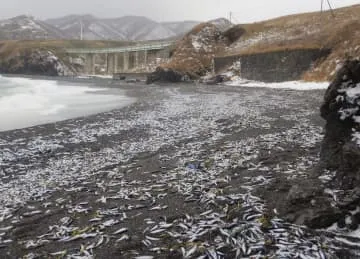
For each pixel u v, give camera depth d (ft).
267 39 262.47
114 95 160.04
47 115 95.30
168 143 57.52
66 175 42.68
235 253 21.17
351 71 30.63
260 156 43.65
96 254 22.44
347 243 21.35
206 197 30.42
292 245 21.07
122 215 28.63
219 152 47.96
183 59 284.20
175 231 24.85
